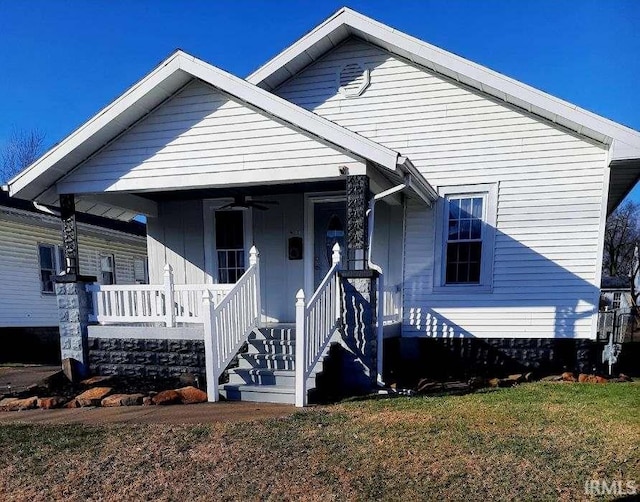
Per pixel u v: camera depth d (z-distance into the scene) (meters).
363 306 5.43
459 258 7.30
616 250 29.30
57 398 5.23
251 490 2.78
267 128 5.60
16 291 11.11
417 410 4.50
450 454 3.28
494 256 7.08
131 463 3.25
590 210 6.67
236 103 5.70
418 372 7.19
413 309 7.41
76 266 6.59
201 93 5.82
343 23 7.10
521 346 7.02
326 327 5.32
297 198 7.83
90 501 2.69
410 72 7.28
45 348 11.87
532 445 3.44
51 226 12.04
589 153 6.63
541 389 5.59
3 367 8.81
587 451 3.29
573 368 6.83
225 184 5.81
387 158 5.06
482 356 7.16
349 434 3.75
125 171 6.12
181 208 8.42
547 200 6.84
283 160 5.55
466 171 7.13
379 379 5.79
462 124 7.11
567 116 6.34
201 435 3.81
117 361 6.49
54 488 2.87
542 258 6.90
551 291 6.88
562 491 2.68
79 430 4.04
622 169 6.70
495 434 3.71
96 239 14.38
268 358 5.66
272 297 7.96
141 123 6.05
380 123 7.43
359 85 7.49
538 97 6.45
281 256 7.93
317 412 4.50
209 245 8.27
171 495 2.74
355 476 2.94
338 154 5.39
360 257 5.43
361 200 5.34
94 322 6.64
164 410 4.76
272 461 3.21
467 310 7.21
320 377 5.17
